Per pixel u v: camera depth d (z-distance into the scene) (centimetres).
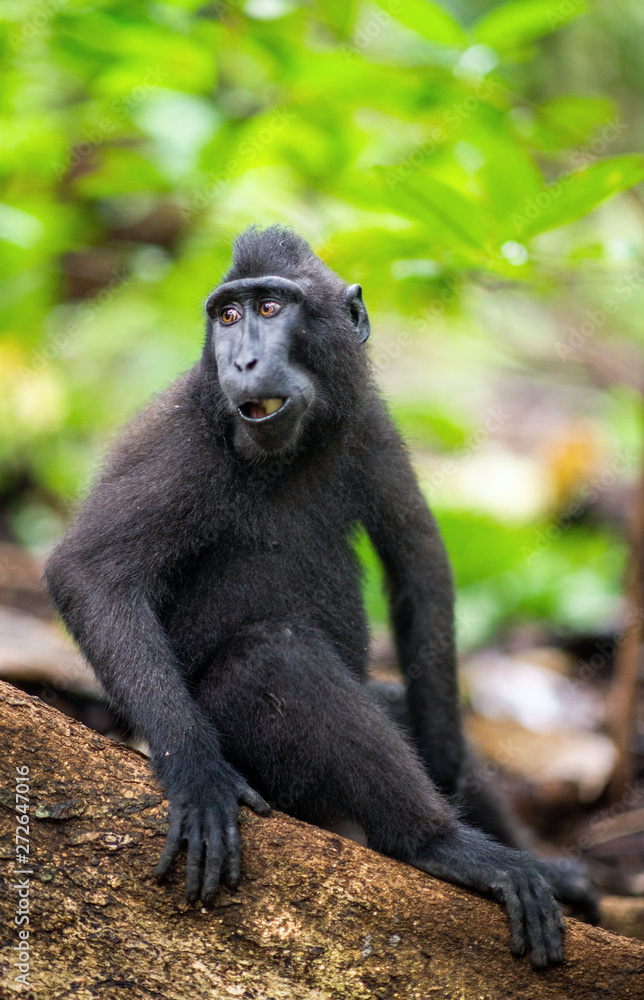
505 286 1177
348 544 975
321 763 825
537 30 1111
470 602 1838
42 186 1459
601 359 1582
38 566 1900
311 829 761
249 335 868
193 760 767
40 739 724
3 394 2083
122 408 2158
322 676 831
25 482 2211
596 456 2177
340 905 725
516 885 765
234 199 1398
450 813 848
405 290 1282
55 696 1305
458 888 780
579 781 1401
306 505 926
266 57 1156
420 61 1138
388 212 1080
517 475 2234
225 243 1271
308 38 1268
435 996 721
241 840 735
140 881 708
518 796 1387
